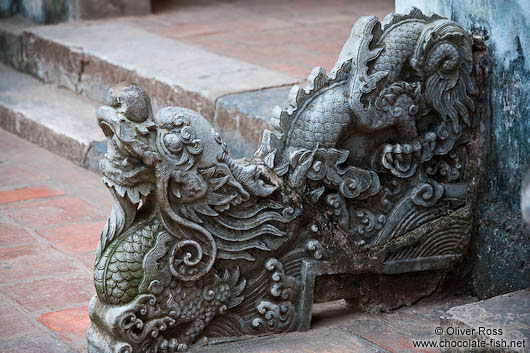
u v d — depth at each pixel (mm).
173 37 6652
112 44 6422
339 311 3545
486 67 3574
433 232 3562
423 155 3502
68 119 5969
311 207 3297
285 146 3275
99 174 5402
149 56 5973
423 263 3557
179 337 3129
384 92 3336
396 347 3191
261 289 3260
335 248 3348
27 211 4777
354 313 3523
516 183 3529
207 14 7578
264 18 7359
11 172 5449
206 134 3057
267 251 3236
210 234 3104
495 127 3584
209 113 4859
